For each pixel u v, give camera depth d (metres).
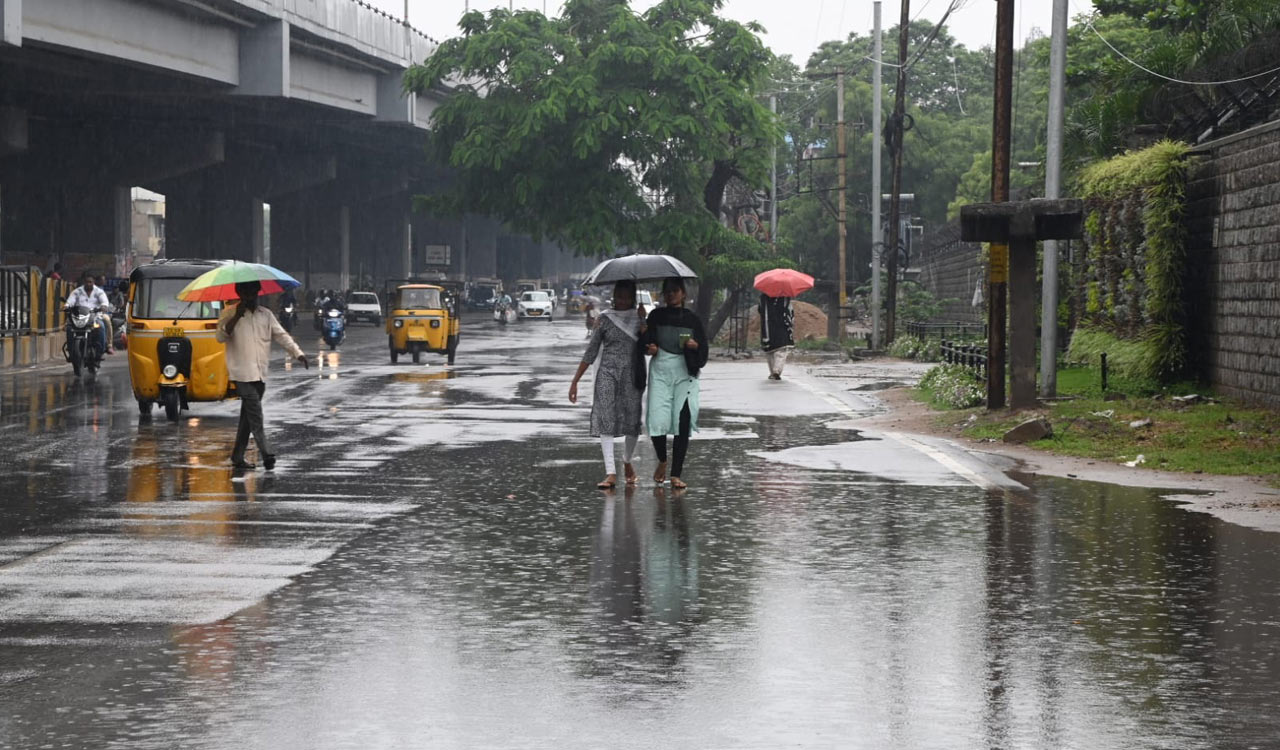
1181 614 8.48
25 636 7.83
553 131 54.88
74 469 15.42
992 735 6.09
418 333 37.84
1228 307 22.02
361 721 6.27
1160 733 6.13
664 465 14.25
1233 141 21.84
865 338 57.16
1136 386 23.94
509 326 77.12
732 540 11.05
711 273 55.88
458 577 9.55
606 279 14.11
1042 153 38.34
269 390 27.84
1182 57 28.00
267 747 5.90
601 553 10.48
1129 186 25.34
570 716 6.35
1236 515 12.35
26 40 36.78
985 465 16.03
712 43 56.47
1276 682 6.97
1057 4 21.95
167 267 21.59
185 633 7.92
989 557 10.34
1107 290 27.77
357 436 19.06
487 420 21.45
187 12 45.03
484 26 56.91
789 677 7.03
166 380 20.91
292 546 10.70
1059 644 7.73
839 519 12.12
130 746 5.90
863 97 92.12
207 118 61.56
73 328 31.33
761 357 46.22
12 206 67.94
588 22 56.62
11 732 6.09
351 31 56.78
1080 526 11.76
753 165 56.56
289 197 100.31
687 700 6.62
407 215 126.81
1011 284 20.81
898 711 6.45
